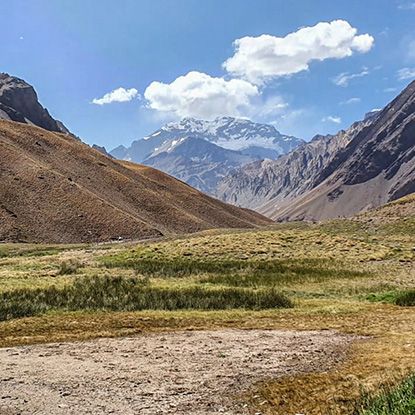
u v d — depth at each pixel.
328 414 9.24
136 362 12.91
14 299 22.27
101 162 192.50
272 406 9.80
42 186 142.12
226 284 30.06
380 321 17.97
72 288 25.69
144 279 30.52
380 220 59.47
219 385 11.02
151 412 9.39
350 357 13.10
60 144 188.62
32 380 11.33
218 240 50.38
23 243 110.75
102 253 52.50
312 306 22.61
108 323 18.31
